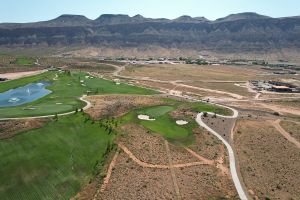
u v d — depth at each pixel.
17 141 68.19
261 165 74.12
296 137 94.00
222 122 101.19
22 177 58.44
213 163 71.81
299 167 75.19
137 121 91.25
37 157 63.88
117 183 60.72
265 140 89.31
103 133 78.06
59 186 58.31
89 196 56.88
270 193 62.78
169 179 63.31
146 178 62.94
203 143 81.44
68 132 75.50
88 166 65.19
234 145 83.56
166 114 100.75
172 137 82.50
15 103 107.94
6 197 53.91
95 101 109.81
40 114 85.81
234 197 59.78
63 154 66.50
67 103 102.94
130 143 75.75
